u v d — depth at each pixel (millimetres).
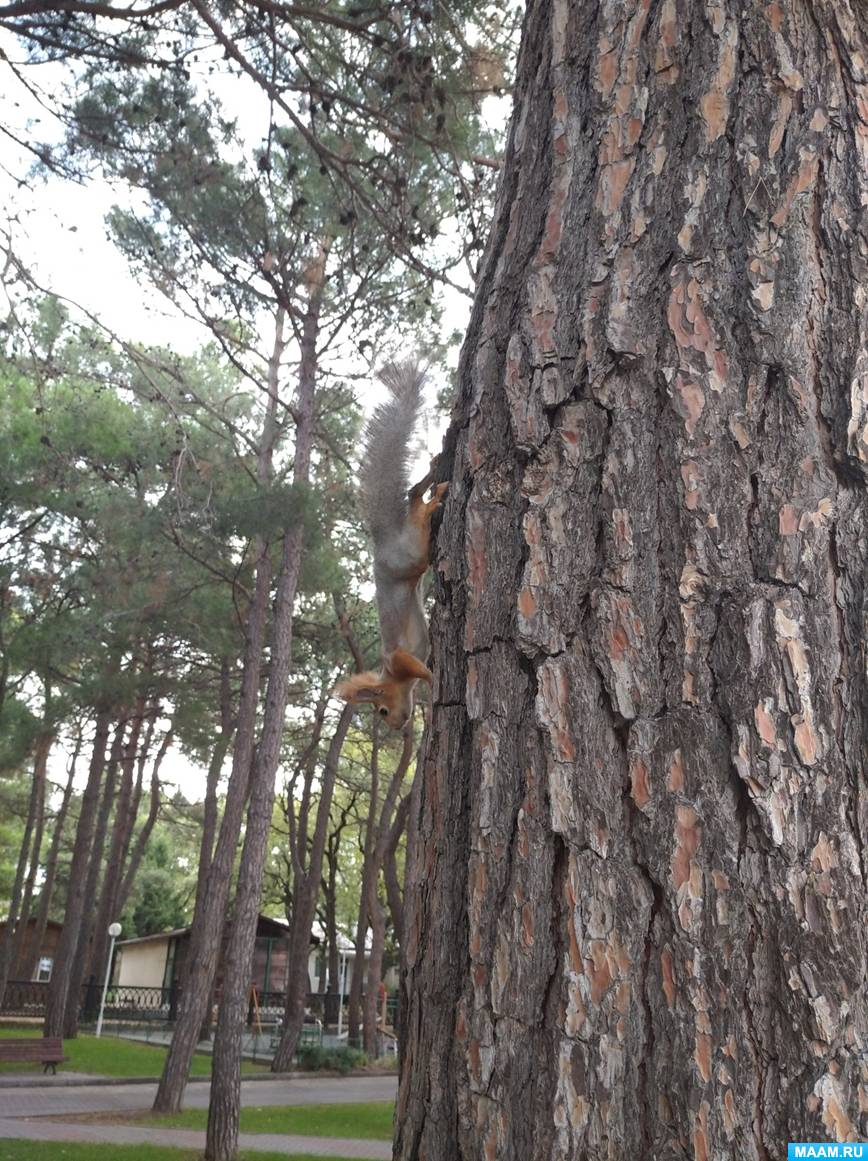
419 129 7504
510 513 2248
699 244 2152
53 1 7250
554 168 2396
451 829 2225
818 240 2100
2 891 45750
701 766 1903
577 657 2061
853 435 1993
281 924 39125
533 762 2055
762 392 2055
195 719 20250
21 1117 13930
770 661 1906
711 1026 1782
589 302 2227
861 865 1802
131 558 15109
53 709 16891
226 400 14711
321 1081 22297
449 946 2143
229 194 11258
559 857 1985
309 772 29203
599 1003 1869
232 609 17859
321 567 14797
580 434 2178
